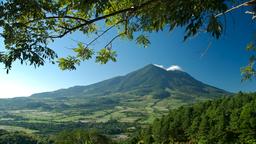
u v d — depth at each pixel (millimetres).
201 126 137000
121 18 11750
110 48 13141
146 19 9594
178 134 159000
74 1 9023
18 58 8945
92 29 12281
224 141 127875
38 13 9172
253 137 120062
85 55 12797
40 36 9445
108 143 130750
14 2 8422
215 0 6887
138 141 183375
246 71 13445
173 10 7391
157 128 166000
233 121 127188
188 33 7395
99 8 7887
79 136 126375
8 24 8750
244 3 8102
